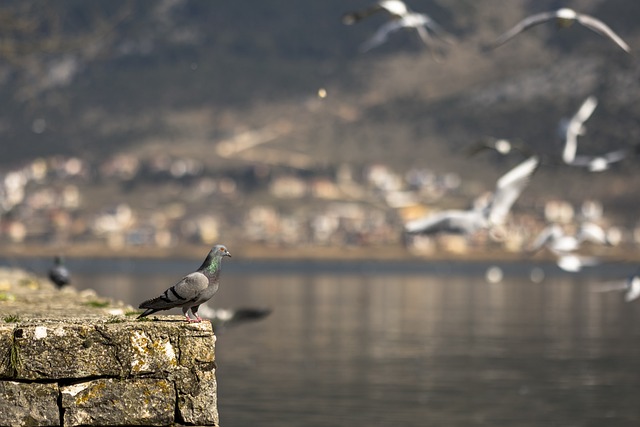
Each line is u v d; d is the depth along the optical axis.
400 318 66.06
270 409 27.52
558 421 26.77
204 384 11.23
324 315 68.75
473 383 33.44
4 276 31.75
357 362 39.06
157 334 11.19
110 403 11.03
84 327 11.07
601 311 75.12
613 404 29.47
